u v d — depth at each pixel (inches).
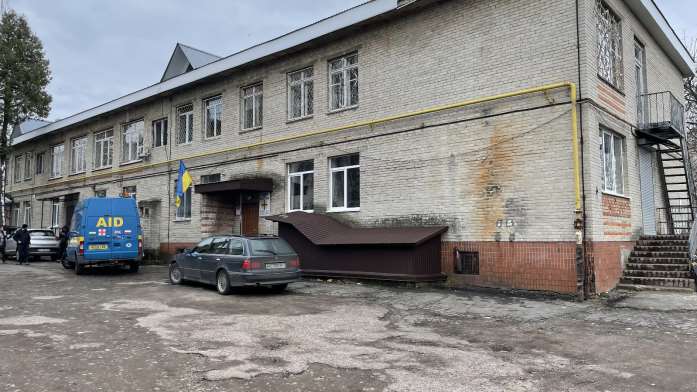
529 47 522.0
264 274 482.6
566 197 483.8
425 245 544.1
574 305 429.7
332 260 598.9
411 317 383.2
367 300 458.3
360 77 660.1
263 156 772.6
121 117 1071.6
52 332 328.8
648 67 663.8
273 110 763.4
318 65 708.7
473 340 311.0
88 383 225.8
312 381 228.7
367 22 641.6
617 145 569.6
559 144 492.7
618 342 305.3
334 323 357.7
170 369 246.5
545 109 504.1
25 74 1245.7
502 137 530.9
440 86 583.8
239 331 330.6
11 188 1492.4
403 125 611.5
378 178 629.9
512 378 235.1
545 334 327.6
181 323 356.8
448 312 403.2
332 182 689.6
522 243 507.5
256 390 216.7
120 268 808.9
